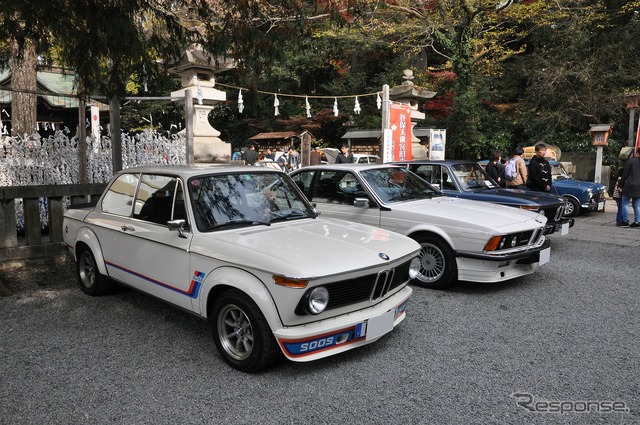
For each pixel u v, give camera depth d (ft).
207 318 12.52
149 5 19.08
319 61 83.76
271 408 10.12
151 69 20.34
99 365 12.15
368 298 11.99
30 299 17.51
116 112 27.02
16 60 19.31
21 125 36.78
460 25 63.62
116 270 15.87
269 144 83.20
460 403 10.34
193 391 10.82
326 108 87.45
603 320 15.53
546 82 63.67
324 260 11.25
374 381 11.31
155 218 14.39
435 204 20.34
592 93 63.00
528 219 18.89
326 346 11.17
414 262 13.93
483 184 26.45
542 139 64.90
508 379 11.44
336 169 22.03
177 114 88.17
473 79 66.39
